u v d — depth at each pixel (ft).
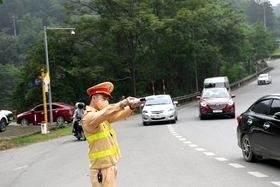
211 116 84.53
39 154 49.55
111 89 17.48
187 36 158.20
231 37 201.36
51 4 383.45
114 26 127.24
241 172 30.40
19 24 355.56
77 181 30.25
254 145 33.60
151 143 51.03
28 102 149.18
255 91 189.57
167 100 83.76
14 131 92.63
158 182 28.07
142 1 136.46
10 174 36.19
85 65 142.31
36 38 318.04
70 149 51.90
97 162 16.76
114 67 147.23
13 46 311.88
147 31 136.77
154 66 159.84
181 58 176.86
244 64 326.65
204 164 34.32
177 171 31.73
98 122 16.10
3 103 248.11
